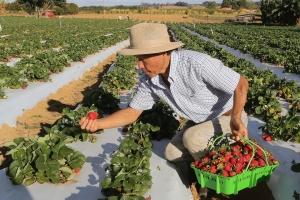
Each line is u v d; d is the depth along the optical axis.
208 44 22.00
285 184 5.00
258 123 7.50
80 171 5.10
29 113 9.24
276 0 60.66
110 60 20.94
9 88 10.11
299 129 6.21
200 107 4.71
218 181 4.11
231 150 4.27
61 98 11.26
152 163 5.45
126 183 4.11
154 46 3.88
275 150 6.03
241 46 21.88
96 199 4.41
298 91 9.73
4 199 4.37
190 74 4.25
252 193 5.30
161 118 6.36
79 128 6.11
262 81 10.67
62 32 34.66
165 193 4.62
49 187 4.65
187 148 4.89
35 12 90.69
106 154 5.74
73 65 15.09
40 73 11.25
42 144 4.72
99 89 7.88
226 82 4.15
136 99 4.85
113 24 55.47
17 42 24.22
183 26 57.19
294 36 31.33
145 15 99.12
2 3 87.69
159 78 4.45
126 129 6.62
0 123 7.92
